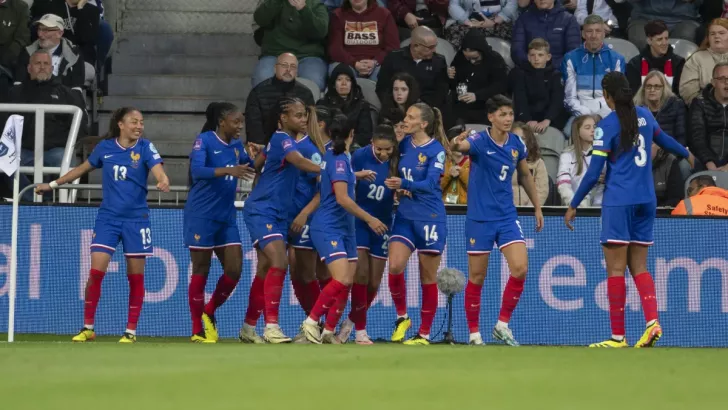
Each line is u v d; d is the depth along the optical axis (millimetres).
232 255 34406
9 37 50250
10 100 47031
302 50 51906
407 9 54062
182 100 53438
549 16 50469
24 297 37562
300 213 33219
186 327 37781
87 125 47719
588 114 46375
